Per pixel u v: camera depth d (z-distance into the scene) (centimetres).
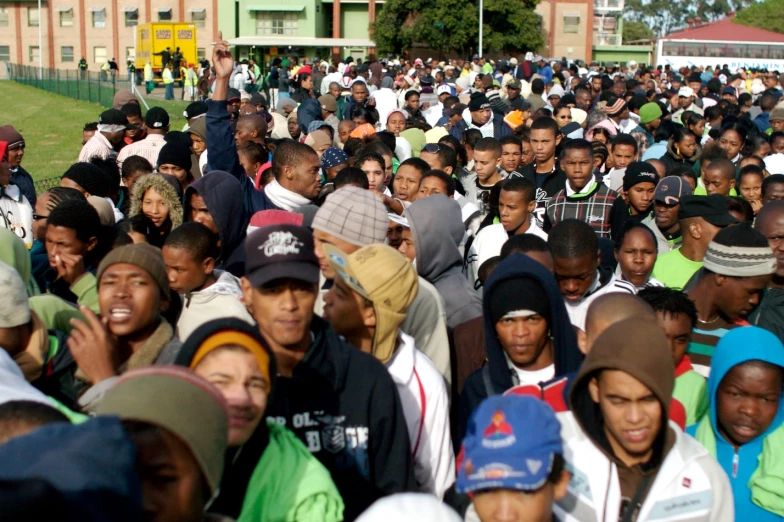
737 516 348
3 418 267
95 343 356
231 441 264
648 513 298
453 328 488
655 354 289
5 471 159
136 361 378
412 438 363
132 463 174
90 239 508
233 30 6125
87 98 3553
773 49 5372
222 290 458
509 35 5328
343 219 446
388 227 494
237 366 269
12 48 6644
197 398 225
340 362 323
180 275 453
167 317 459
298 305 316
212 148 657
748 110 1895
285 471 284
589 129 1395
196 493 222
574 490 303
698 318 470
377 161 773
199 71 4359
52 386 387
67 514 155
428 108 1812
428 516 258
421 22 5300
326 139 1003
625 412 288
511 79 2262
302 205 634
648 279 560
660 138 1281
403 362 370
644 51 6469
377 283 361
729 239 456
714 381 354
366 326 364
